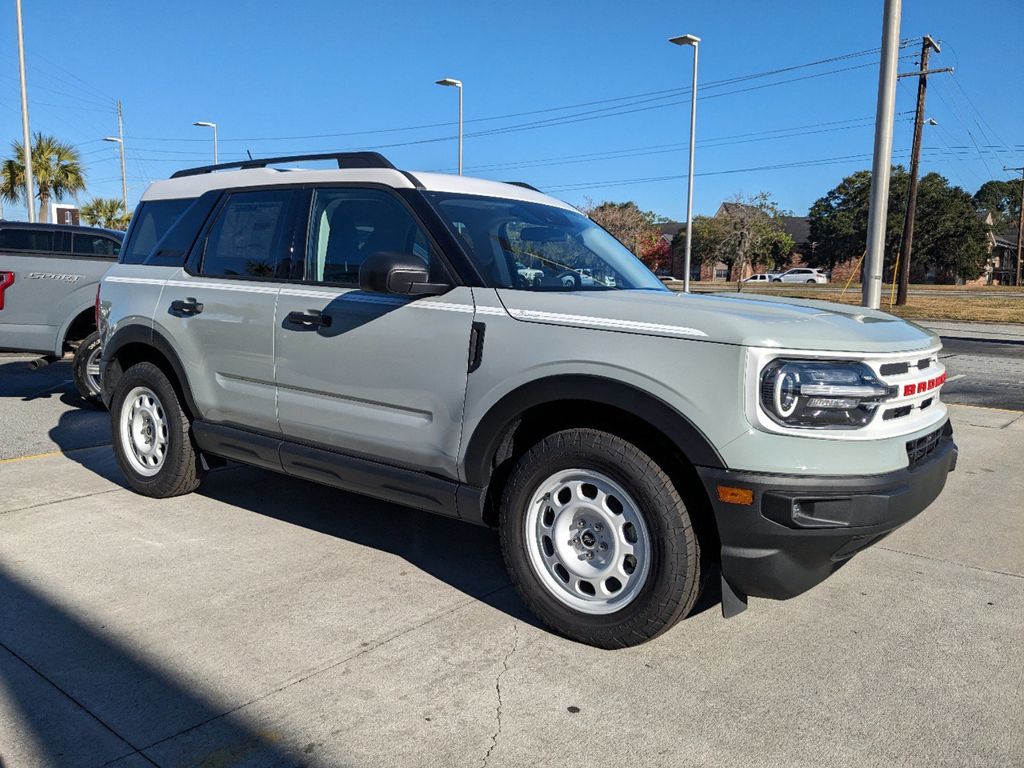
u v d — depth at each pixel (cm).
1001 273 8206
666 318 310
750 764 254
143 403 514
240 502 513
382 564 415
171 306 477
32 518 476
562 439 329
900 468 303
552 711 282
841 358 295
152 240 518
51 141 3556
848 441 291
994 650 331
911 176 3309
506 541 345
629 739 267
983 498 546
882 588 394
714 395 294
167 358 480
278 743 262
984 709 287
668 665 316
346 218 412
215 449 471
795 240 8544
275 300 425
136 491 526
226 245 466
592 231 461
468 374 350
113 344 514
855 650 330
